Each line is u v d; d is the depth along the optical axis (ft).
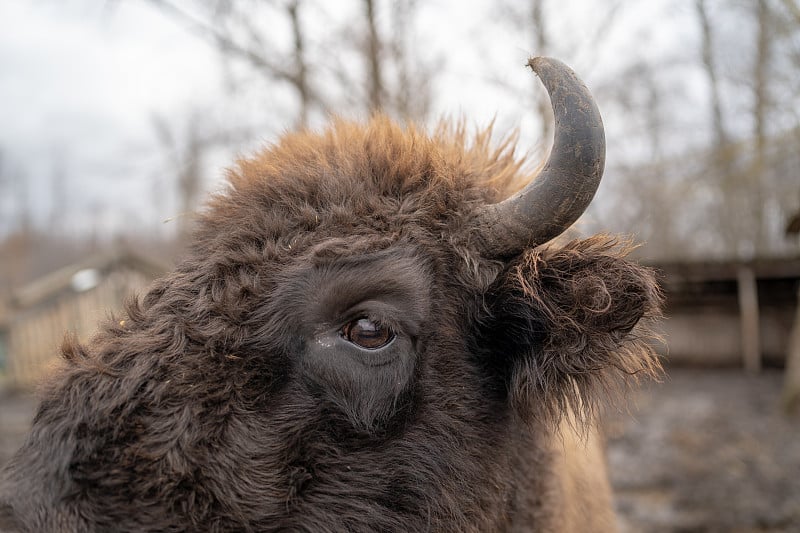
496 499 6.39
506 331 6.25
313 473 5.32
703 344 48.83
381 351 5.55
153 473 4.75
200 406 5.00
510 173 7.78
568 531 7.97
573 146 5.59
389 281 5.63
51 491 4.58
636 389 7.07
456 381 6.04
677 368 48.52
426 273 5.94
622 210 37.04
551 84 5.69
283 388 5.35
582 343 5.81
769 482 20.67
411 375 5.69
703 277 44.78
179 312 5.41
